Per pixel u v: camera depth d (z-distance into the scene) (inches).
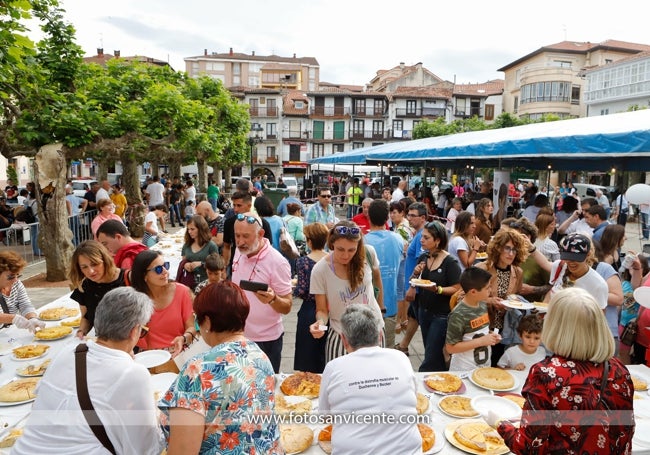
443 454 86.3
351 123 2126.0
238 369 67.8
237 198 193.8
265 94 2092.8
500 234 152.9
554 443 67.4
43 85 323.6
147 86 498.6
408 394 77.9
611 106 1529.3
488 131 454.0
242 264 128.7
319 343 138.9
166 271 119.7
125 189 613.6
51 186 329.1
